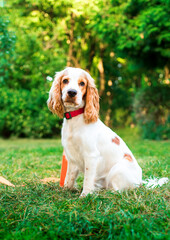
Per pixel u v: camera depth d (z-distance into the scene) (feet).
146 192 9.12
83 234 6.55
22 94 36.55
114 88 49.34
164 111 33.37
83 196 9.14
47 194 9.34
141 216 7.22
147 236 6.32
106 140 9.91
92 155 9.44
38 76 34.47
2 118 36.47
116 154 10.00
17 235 6.57
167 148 22.66
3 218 7.43
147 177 12.09
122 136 35.73
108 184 9.95
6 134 38.29
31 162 16.53
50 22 32.71
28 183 10.69
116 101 48.55
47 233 6.64
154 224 6.86
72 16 32.91
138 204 8.06
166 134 31.89
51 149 22.29
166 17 25.32
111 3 28.25
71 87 8.98
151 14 25.30
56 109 9.86
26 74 37.93
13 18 31.19
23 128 37.50
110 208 7.81
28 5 32.14
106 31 28.09
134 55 31.24
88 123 9.57
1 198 8.73
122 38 27.48
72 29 34.96
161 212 7.56
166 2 24.20
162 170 13.34
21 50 33.01
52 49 36.01
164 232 6.54
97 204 8.14
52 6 30.55
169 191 9.31
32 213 7.59
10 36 20.44
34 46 33.14
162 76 43.70
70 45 36.45
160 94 32.76
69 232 6.59
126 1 27.66
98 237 6.53
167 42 28.07
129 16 28.73
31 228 6.87
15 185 10.52
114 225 6.73
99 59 41.34
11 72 36.35
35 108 36.42
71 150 9.75
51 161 17.01
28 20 31.58
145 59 31.45
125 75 47.83
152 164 14.70
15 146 27.27
